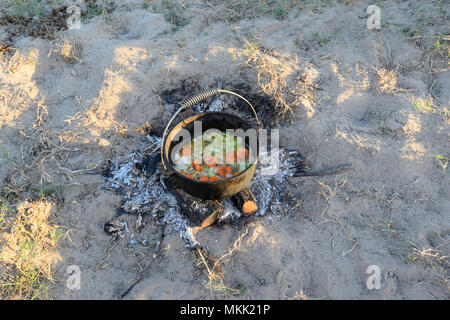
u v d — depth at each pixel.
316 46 1.52
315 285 1.07
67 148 1.28
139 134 1.34
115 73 1.42
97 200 1.20
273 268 1.08
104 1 1.72
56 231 1.15
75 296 1.06
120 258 1.13
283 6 1.66
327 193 1.21
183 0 1.70
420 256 1.07
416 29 1.52
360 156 1.25
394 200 1.18
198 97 1.10
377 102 1.36
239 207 1.16
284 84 1.39
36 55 1.49
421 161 1.21
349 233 1.14
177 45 1.53
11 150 1.29
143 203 1.21
